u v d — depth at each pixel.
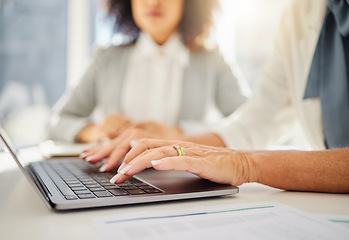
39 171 0.68
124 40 2.02
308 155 0.59
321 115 0.84
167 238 0.33
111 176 0.62
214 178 0.55
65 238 0.35
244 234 0.35
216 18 2.03
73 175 0.63
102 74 1.95
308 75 0.87
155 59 1.93
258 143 1.02
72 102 1.90
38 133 2.67
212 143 0.97
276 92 1.04
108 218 0.40
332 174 0.56
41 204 0.48
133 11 1.93
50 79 2.69
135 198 0.46
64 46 2.71
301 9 0.97
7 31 2.57
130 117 1.91
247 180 0.57
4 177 0.71
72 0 2.69
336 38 0.80
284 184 0.57
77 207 0.43
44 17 2.65
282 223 0.38
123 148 0.73
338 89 0.79
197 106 1.95
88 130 1.55
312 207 0.47
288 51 1.00
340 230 0.36
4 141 0.46
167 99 1.93
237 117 1.08
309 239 0.33
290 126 1.09
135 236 0.34
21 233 0.36
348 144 0.78
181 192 0.50
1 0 2.54
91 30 2.77
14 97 2.61
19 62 2.62
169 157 0.53
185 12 1.93
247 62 2.61
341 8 0.76
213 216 0.41
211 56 2.00
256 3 2.57
